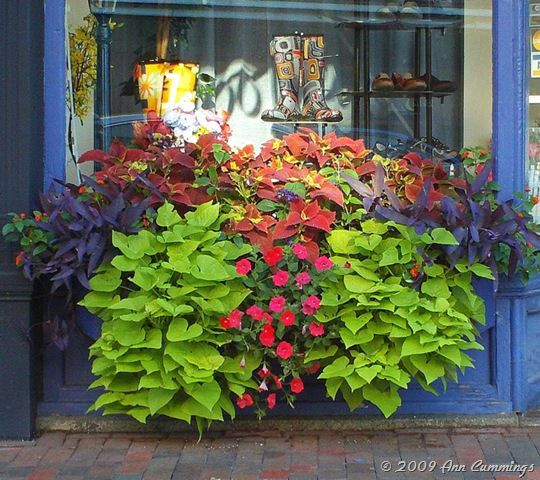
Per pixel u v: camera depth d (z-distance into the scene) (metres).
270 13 5.40
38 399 4.68
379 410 4.73
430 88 5.19
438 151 5.03
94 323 4.53
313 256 4.35
